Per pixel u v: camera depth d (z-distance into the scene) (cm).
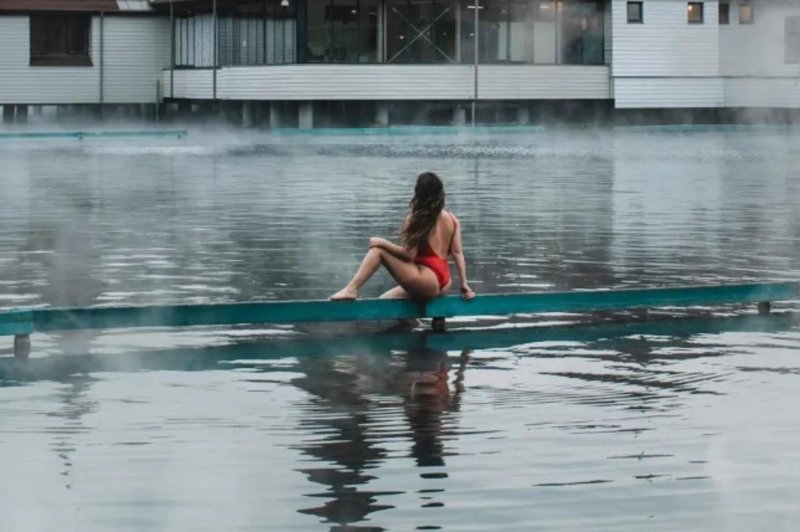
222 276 2922
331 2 10925
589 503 1331
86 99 12625
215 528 1271
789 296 2512
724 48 12062
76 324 2186
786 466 1446
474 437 1570
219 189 5453
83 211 4456
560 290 2731
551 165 7050
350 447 1530
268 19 11238
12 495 1358
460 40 11200
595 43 11738
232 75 11569
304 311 2266
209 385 1858
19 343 2127
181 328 2283
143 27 12706
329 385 1859
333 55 11000
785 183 5800
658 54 11800
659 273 2984
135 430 1605
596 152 8306
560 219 4191
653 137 10331
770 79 11994
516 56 11419
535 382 1877
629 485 1384
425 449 1520
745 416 1667
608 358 2050
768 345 2153
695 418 1658
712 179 6031
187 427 1622
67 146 9019
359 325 2333
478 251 3356
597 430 1599
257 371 1955
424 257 2305
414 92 11094
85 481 1402
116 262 3144
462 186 5616
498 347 2139
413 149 8706
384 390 1828
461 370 1962
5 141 9619
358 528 1268
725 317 2420
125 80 12719
